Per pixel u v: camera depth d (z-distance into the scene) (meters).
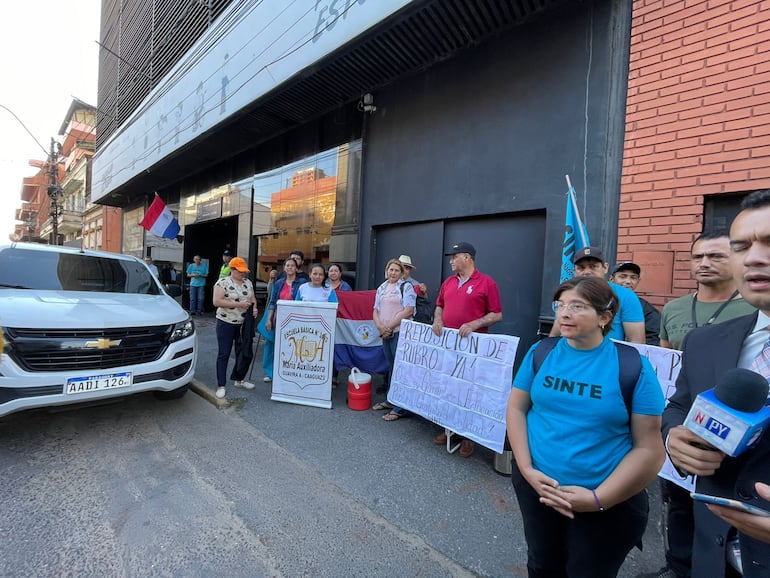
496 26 4.73
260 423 4.11
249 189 10.07
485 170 4.93
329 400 4.60
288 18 5.99
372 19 4.63
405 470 3.23
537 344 1.77
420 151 5.73
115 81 15.42
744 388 1.04
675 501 2.10
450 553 2.30
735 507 1.03
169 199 14.55
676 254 3.46
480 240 5.13
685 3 3.42
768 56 3.01
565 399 1.53
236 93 7.25
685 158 3.42
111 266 5.02
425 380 3.85
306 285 5.06
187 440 3.68
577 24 4.15
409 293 4.58
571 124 4.18
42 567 2.09
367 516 2.62
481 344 3.39
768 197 1.16
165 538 2.35
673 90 3.50
